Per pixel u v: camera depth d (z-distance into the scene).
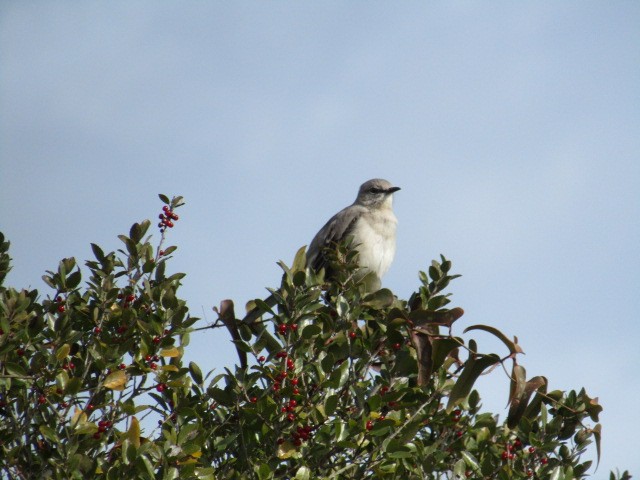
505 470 9.62
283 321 10.02
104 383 9.03
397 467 9.41
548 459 10.26
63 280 10.02
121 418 9.22
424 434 10.52
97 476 8.63
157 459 8.59
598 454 10.28
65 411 8.88
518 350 9.77
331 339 10.22
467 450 10.13
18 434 8.91
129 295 9.96
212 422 9.75
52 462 8.46
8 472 8.70
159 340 9.52
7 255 10.21
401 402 9.76
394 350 10.38
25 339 9.35
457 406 10.35
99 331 9.73
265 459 9.41
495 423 10.23
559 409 10.57
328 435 9.29
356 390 9.70
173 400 9.48
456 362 10.70
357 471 9.57
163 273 10.18
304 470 8.92
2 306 9.32
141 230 10.35
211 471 8.62
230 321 10.04
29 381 9.09
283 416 9.52
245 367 9.91
